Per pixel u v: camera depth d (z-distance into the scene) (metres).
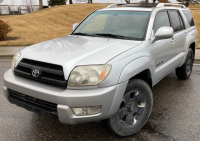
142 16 3.62
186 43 4.65
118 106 2.55
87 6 31.36
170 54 3.94
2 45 9.77
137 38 3.30
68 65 2.44
